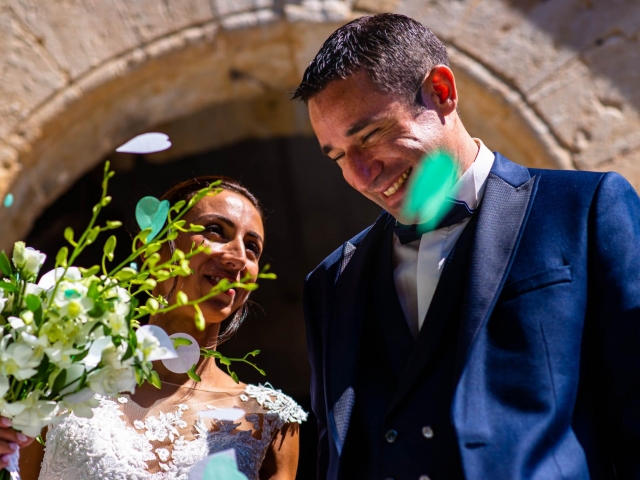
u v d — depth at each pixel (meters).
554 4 4.55
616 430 1.89
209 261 2.74
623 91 4.44
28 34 4.53
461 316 1.98
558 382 1.86
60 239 6.15
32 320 1.94
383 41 2.11
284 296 8.34
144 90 4.65
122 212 6.57
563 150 4.44
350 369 2.11
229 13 4.55
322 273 2.41
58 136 4.55
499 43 4.55
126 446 2.54
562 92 4.48
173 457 2.55
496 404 1.88
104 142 4.78
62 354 1.94
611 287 1.91
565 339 1.89
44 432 2.74
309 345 2.38
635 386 1.85
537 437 1.81
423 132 2.09
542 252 1.98
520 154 4.61
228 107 5.28
